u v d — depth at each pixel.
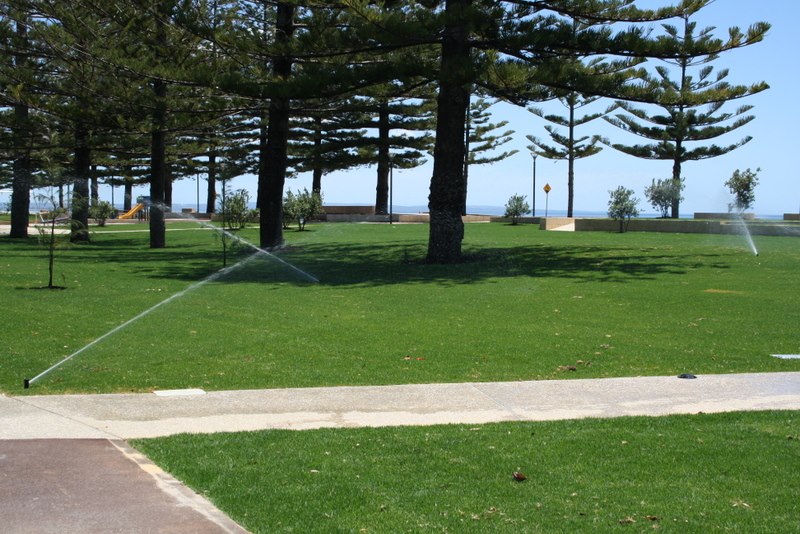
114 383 7.62
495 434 5.93
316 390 7.34
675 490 4.79
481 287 15.62
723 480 4.95
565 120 53.94
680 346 9.59
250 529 4.24
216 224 45.53
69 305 12.95
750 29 18.73
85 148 31.03
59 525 4.28
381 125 45.62
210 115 27.52
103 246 28.33
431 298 14.09
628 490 4.79
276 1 21.95
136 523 4.31
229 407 6.70
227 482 4.89
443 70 18.77
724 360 8.78
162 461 5.25
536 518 4.37
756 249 23.75
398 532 4.19
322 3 20.94
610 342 9.88
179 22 21.59
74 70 26.70
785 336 10.20
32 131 29.22
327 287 15.91
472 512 4.45
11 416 6.33
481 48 20.61
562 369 8.38
